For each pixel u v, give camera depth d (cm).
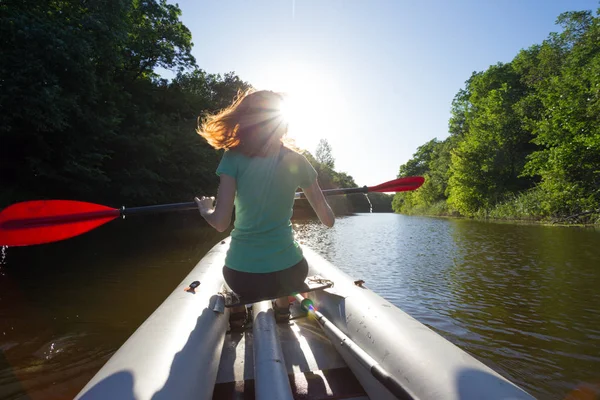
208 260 309
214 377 150
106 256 709
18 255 723
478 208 2520
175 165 1567
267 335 158
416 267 627
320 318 180
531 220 1808
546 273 562
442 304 409
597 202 1421
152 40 1820
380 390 134
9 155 1004
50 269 584
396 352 136
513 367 262
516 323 348
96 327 331
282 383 127
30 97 798
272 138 151
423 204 4181
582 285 485
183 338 145
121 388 107
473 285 493
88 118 1026
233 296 175
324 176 5288
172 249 805
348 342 147
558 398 224
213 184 1767
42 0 971
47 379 243
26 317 354
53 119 850
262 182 149
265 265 150
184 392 118
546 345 298
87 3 1097
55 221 199
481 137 2559
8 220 201
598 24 2209
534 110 2361
